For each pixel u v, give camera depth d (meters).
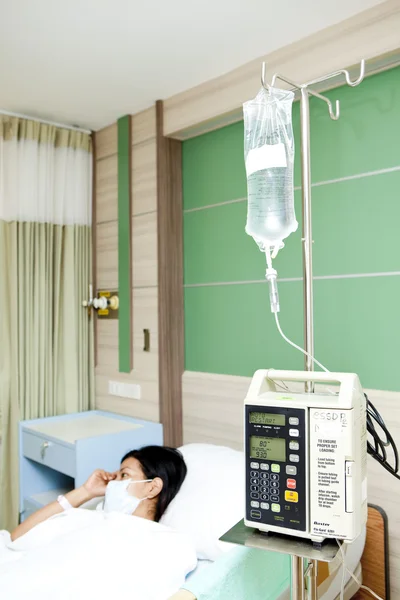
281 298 2.16
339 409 0.95
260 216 1.12
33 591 1.26
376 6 1.76
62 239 2.87
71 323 2.86
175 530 1.62
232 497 1.74
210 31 1.93
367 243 1.88
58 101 2.56
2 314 2.63
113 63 2.18
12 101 2.56
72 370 2.85
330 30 1.89
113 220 2.85
